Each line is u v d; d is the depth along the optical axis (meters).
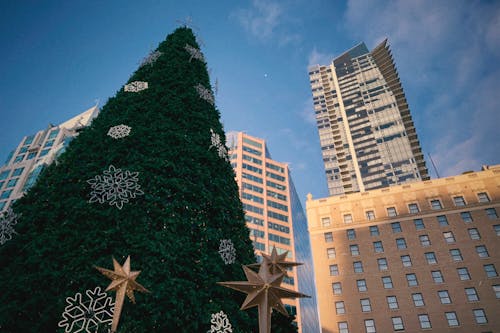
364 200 56.78
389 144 116.25
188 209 13.57
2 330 9.01
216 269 12.45
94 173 13.23
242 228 15.78
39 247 10.75
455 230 49.16
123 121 16.16
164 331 10.08
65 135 79.94
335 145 124.00
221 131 19.17
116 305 8.84
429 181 55.28
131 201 12.77
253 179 103.81
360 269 49.50
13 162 75.88
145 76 20.39
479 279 44.06
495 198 50.53
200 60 23.06
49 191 12.73
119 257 10.99
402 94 129.88
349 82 144.38
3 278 10.03
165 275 10.84
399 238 50.88
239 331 11.37
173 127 16.72
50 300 9.76
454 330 41.34
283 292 8.95
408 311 44.22
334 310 46.91
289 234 96.94
